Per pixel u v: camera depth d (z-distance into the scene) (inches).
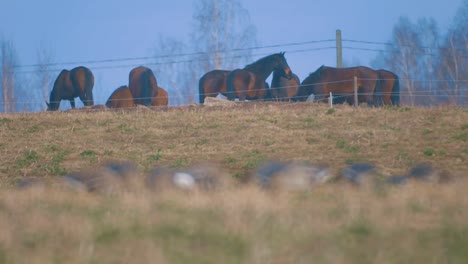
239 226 1135.6
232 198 1488.7
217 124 3587.6
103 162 2970.0
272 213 1278.3
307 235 1089.4
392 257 956.0
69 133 3516.2
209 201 1470.2
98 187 1909.4
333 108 3865.7
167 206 1418.6
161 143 3282.5
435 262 934.4
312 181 1920.5
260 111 3868.1
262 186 1861.5
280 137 3282.5
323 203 1445.6
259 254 965.2
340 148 3048.7
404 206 1355.8
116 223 1193.4
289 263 940.0
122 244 1053.8
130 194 1662.2
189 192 1756.9
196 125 3585.1
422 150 2965.1
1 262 971.3
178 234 1119.6
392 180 1994.3
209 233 1101.7
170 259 965.8
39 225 1207.6
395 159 2812.5
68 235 1127.0
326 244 1031.6
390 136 3198.8
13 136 3474.4
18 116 3887.8
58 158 3058.6
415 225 1179.3
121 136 3435.0
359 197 1528.1
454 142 3065.9
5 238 1103.0
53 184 2508.6
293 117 3683.6
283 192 1678.2
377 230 1121.4
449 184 1847.9
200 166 2620.6
